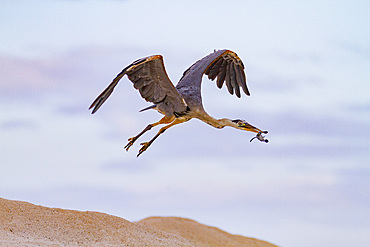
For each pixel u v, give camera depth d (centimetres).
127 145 2247
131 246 2373
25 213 2478
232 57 2520
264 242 3186
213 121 2306
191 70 2389
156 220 3272
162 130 2305
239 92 2566
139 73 2139
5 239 2202
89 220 2520
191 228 3170
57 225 2436
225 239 3112
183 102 2238
